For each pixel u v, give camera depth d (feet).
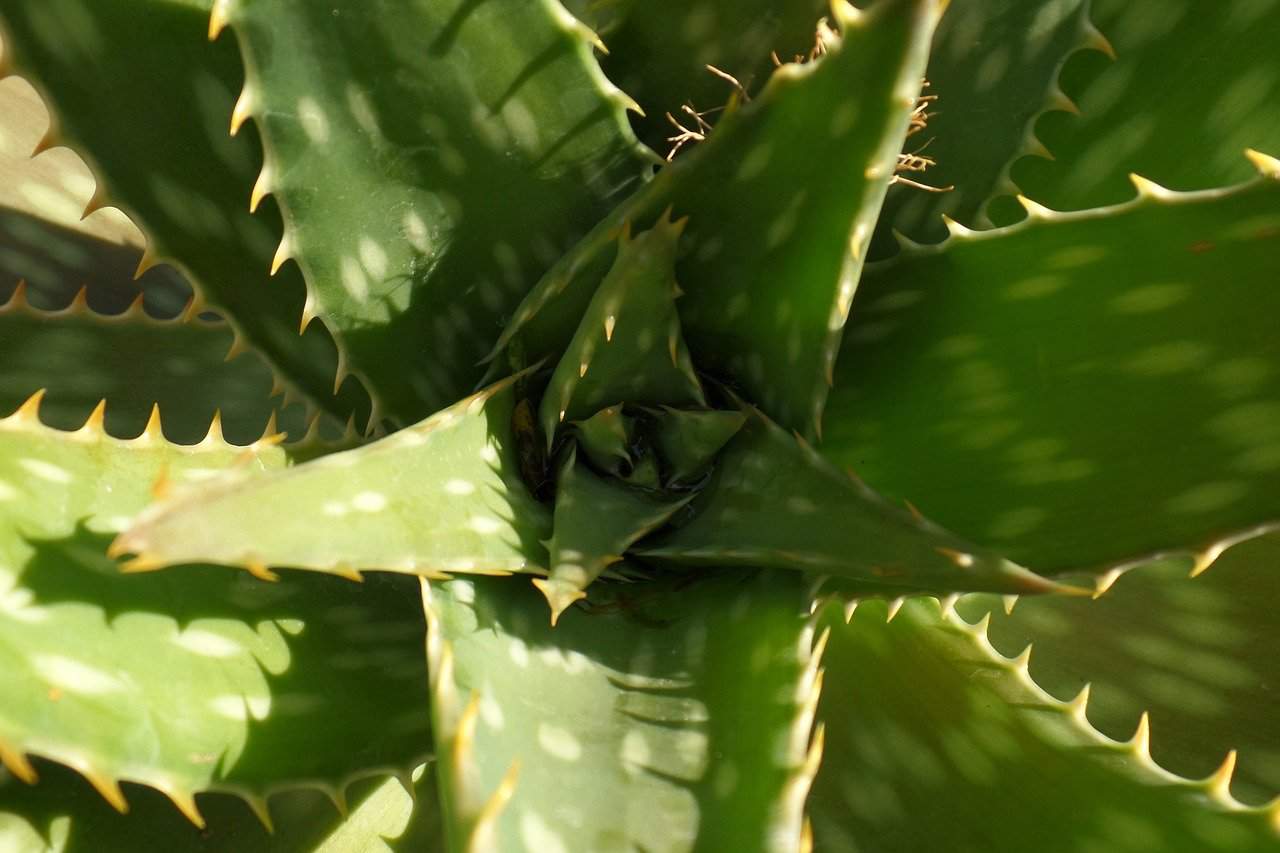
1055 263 1.54
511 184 1.60
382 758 1.55
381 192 1.57
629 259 1.49
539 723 1.49
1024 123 1.69
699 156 1.49
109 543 1.50
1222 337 1.52
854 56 1.42
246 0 1.46
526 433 1.61
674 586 1.58
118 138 1.55
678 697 1.51
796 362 1.56
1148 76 1.71
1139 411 1.55
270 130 1.51
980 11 1.65
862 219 1.46
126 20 1.50
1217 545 1.54
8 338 1.69
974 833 1.60
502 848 1.40
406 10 1.51
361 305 1.60
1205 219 1.49
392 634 1.58
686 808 1.45
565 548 1.51
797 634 1.48
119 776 1.45
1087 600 1.74
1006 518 1.59
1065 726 1.56
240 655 1.52
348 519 1.43
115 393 1.73
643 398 1.60
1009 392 1.59
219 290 1.62
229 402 1.77
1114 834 1.55
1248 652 1.69
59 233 1.79
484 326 1.65
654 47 1.67
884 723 1.65
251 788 1.50
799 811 1.40
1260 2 1.66
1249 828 1.48
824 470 1.49
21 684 1.43
